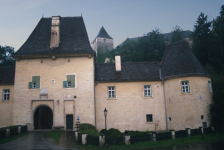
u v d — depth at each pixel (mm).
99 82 24750
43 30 26750
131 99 24578
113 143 15273
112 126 23828
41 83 23312
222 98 22188
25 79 23438
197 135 18547
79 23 27625
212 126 20938
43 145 15156
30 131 21812
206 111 21938
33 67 23672
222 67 31562
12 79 25109
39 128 24484
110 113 24125
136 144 15375
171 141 16359
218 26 36250
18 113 22672
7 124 23891
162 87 24906
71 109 22719
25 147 14445
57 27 24781
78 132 16641
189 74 22422
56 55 23641
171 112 23297
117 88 24797
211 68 29828
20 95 23078
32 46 24594
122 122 23969
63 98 22953
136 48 54125
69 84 23422
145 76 25375
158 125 23953
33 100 22922
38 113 24266
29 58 23859
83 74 23484
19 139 17438
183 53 24906
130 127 23875
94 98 24031
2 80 24922
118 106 24328
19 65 23734
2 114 24141
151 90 24812
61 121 22484
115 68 26641
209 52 33906
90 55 23578
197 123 21391
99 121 23859
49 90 23141
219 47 33562
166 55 26812
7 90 24875
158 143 15656
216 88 24219
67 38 25500
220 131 19922
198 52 35094
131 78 25109
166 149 13812
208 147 13938
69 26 27141
